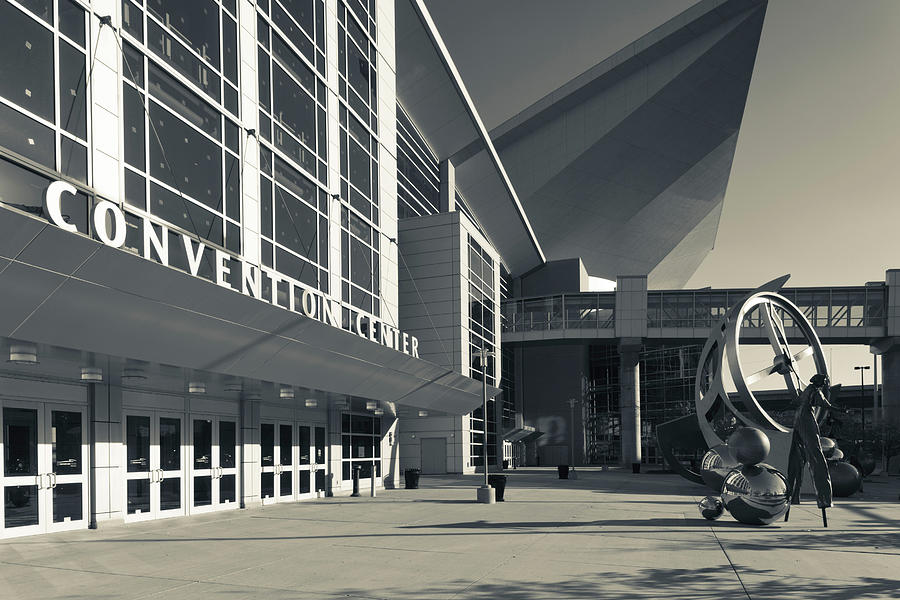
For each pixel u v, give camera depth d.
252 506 21.78
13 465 14.15
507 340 66.12
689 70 80.19
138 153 15.18
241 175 19.25
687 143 89.56
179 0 17.28
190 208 16.92
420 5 41.72
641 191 91.31
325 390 20.20
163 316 13.00
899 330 57.03
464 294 47.97
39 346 11.67
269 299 20.17
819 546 13.48
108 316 11.97
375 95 30.28
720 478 23.91
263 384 18.08
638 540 14.38
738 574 10.55
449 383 30.00
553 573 10.65
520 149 87.31
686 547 13.38
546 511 20.69
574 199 87.38
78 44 13.56
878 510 20.89
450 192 56.59
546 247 89.88
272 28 21.70
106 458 16.31
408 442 48.38
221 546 13.48
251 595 9.12
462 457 47.50
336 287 24.89
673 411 67.88
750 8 76.69
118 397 16.77
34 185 12.12
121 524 16.66
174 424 18.86
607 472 54.91
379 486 31.83
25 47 12.31
